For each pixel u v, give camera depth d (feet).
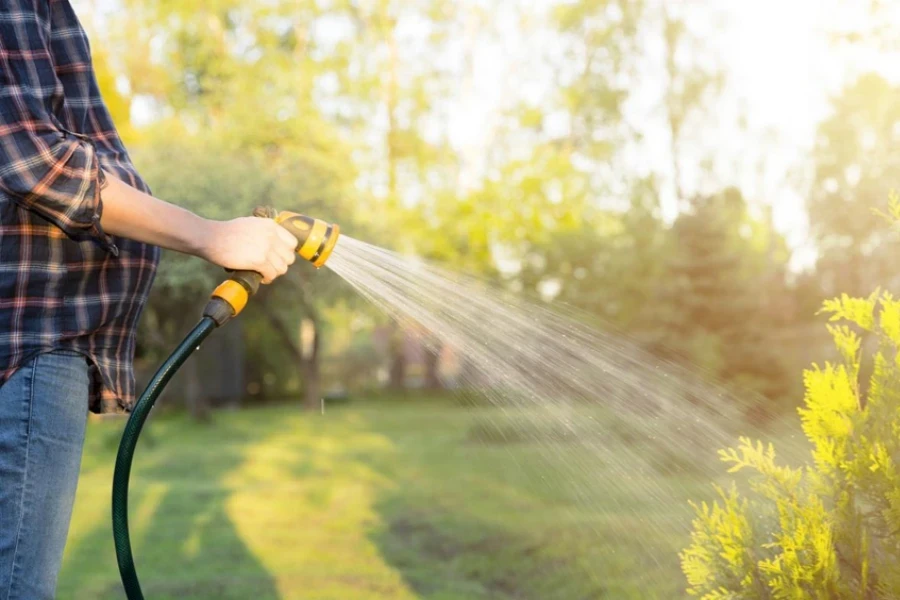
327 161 43.80
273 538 17.76
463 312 6.09
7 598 4.67
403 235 61.31
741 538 5.52
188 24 72.08
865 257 42.86
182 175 34.99
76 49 5.34
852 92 45.50
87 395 5.12
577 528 16.42
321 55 76.59
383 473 27.43
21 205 4.63
